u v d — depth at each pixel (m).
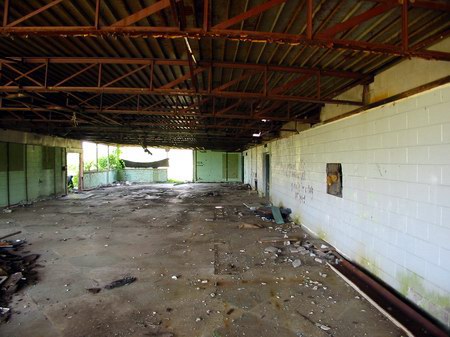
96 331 2.87
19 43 3.60
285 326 2.98
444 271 2.96
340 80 4.73
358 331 2.90
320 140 6.36
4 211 9.38
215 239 6.31
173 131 11.91
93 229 7.17
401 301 3.35
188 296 3.63
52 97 6.11
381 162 4.05
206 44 3.47
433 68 3.10
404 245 3.57
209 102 6.82
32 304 3.38
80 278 4.14
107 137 15.11
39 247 5.61
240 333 2.85
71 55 3.99
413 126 3.41
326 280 4.15
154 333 2.84
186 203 11.95
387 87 3.92
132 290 3.78
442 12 2.60
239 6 2.64
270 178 12.02
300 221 7.80
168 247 5.70
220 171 24.64
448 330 2.88
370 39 3.21
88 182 18.17
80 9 2.80
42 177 12.23
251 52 3.71
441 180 3.00
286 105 6.60
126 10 2.79
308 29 2.29
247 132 11.37
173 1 1.94
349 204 4.98
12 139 10.27
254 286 3.93
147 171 24.75
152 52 3.84
